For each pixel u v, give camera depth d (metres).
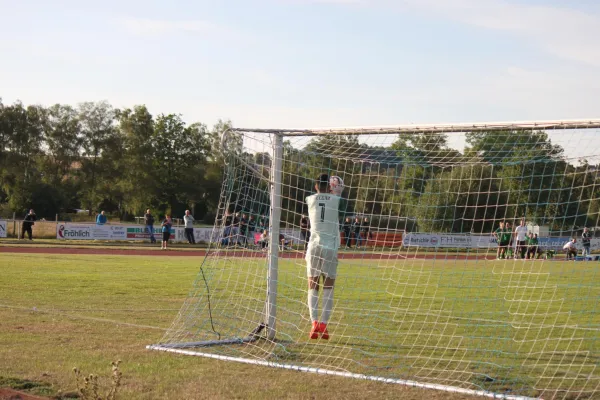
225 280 11.32
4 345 7.25
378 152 8.71
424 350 7.72
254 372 6.37
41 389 5.39
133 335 8.17
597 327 9.79
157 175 77.31
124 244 36.66
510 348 7.93
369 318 10.35
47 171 76.50
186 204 82.06
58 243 34.03
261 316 9.52
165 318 9.63
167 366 6.49
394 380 6.04
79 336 7.98
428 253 11.27
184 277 16.80
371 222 9.29
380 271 18.16
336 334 8.78
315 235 8.20
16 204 70.38
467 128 6.98
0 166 72.19
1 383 5.52
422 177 9.38
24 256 23.84
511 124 6.68
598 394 5.77
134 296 12.40
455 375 6.41
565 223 8.28
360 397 5.45
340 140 8.54
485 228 12.99
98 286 14.12
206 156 82.69
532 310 11.86
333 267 8.15
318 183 8.56
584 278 16.98
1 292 12.55
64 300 11.57
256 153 8.62
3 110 73.94
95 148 76.75
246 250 9.02
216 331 8.61
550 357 7.38
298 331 8.93
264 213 8.91
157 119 79.56
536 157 7.73
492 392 5.71
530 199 8.40
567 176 7.89
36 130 75.06
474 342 8.31
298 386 5.78
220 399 5.25
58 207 71.62
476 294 14.24
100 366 6.32
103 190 76.25
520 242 14.74
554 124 6.39
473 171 9.26
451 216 10.22
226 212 8.79
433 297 13.07
